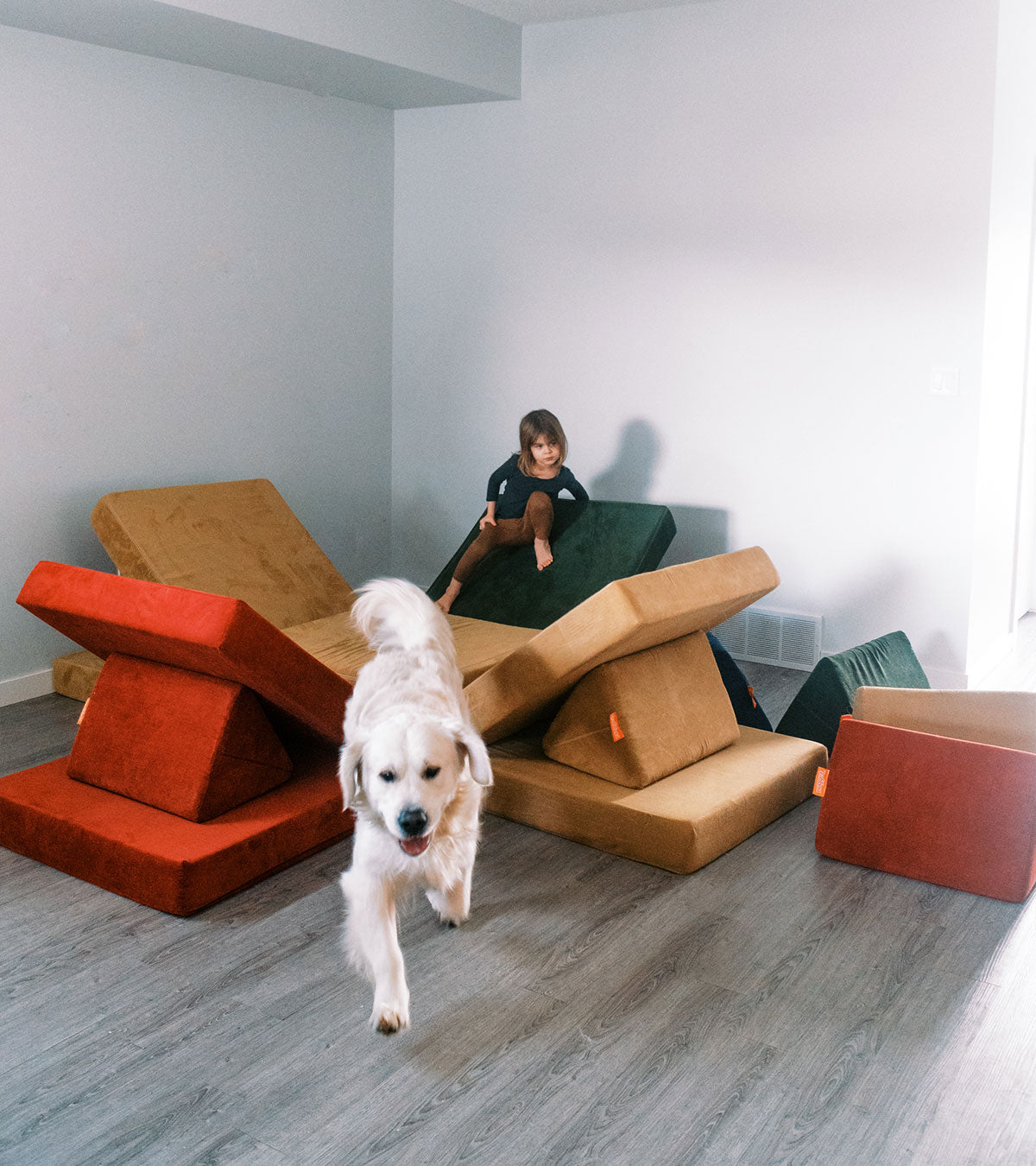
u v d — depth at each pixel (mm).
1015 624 4613
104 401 4008
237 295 4484
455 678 2564
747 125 4098
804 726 3211
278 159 4562
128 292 4035
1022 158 3959
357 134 4918
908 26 3682
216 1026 1964
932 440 3865
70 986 2082
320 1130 1701
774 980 2117
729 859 2625
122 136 3936
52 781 2736
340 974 2137
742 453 4336
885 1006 2031
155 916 2342
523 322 4859
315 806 2607
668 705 2854
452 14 4309
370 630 2697
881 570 4062
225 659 2322
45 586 2594
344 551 5223
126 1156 1641
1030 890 2441
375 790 1969
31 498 3805
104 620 2457
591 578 4199
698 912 2375
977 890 2453
